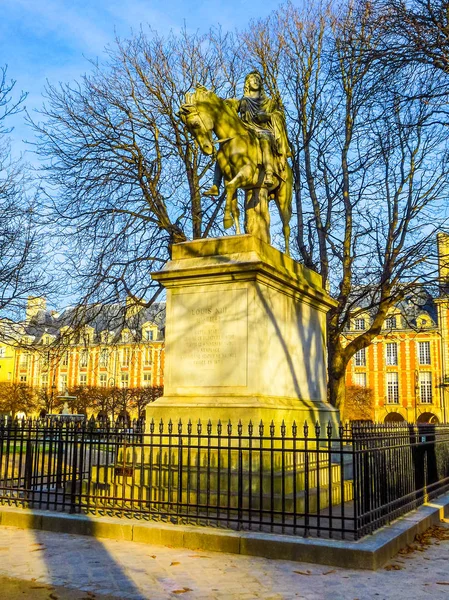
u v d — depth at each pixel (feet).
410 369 229.66
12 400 229.04
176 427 28.68
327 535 21.27
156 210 65.31
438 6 36.29
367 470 21.61
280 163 35.65
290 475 26.21
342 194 68.33
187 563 19.58
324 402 36.81
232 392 28.40
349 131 65.92
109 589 17.06
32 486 29.66
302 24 69.97
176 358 30.07
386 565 19.75
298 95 69.77
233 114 33.22
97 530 23.40
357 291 69.26
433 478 35.37
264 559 20.15
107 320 67.05
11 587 17.24
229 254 29.96
